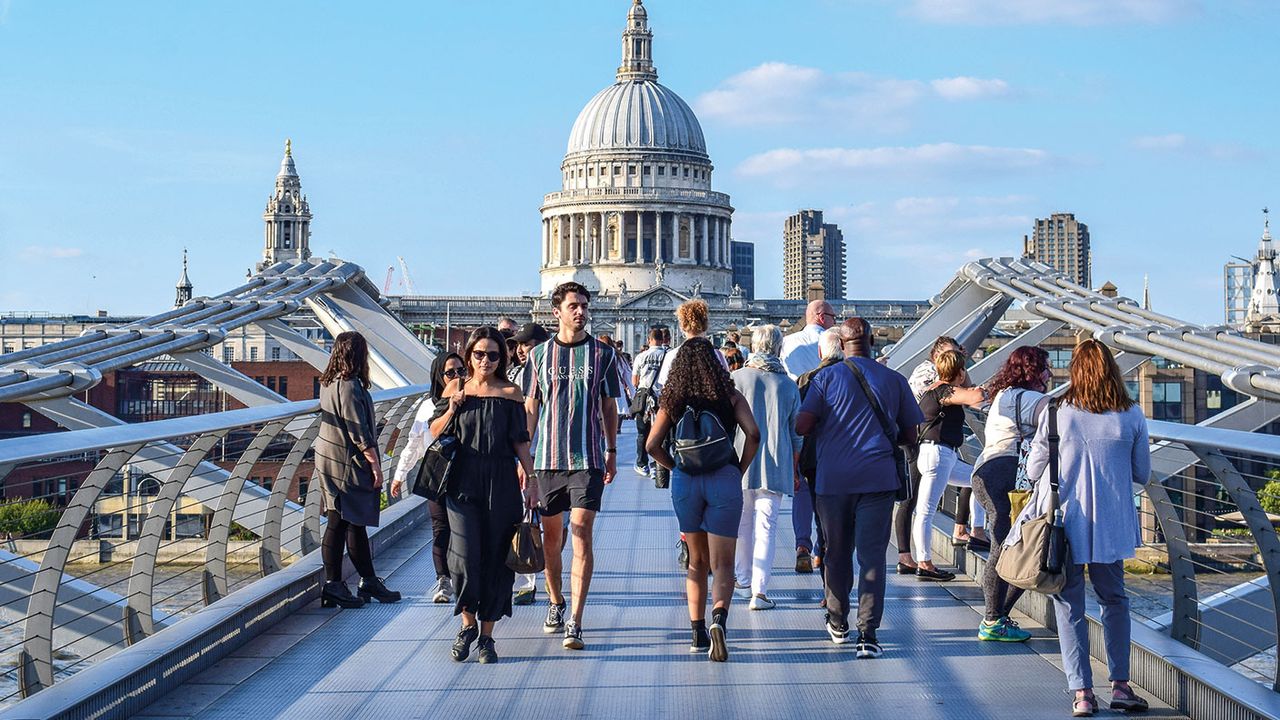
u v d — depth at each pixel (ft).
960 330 120.88
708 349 43.60
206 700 37.45
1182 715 35.63
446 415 42.75
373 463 50.06
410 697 37.91
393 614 49.52
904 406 43.68
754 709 36.70
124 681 35.04
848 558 43.88
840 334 47.32
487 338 42.34
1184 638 41.11
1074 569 36.37
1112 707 35.96
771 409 50.06
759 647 44.14
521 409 42.86
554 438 44.62
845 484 43.06
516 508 42.42
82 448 34.35
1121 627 36.09
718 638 42.14
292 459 55.57
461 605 41.60
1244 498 35.94
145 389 326.03
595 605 51.49
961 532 58.85
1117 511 35.88
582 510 44.16
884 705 37.09
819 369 44.86
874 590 42.70
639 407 51.19
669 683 39.50
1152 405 265.75
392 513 69.00
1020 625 47.24
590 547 44.37
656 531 70.85
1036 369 45.34
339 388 49.78
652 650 43.78
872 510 43.11
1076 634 36.27
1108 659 36.22
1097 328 99.14
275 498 55.26
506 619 49.19
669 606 51.16
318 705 37.04
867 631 42.50
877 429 43.21
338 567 50.44
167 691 38.06
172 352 102.94
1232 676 34.73
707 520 42.60
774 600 52.26
